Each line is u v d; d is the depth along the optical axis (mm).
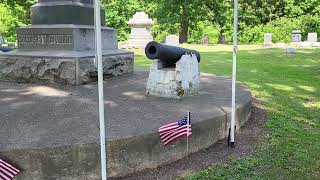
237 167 4586
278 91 9086
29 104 5875
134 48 21078
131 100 6195
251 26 32938
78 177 4086
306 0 33312
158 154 4531
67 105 5809
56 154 3971
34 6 7906
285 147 5293
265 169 4574
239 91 7176
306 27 31703
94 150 4098
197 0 29203
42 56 7371
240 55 17219
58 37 7602
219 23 32219
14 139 4203
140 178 4270
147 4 33188
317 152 5152
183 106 5836
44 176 3979
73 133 4422
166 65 6711
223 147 5203
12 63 7652
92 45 7918
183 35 30750
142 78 8266
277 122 6457
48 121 4941
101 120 3615
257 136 5734
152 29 32000
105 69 7832
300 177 4383
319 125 6453
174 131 4594
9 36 32094
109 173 4219
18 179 3918
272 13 34062
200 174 4379
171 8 29641
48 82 7387
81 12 7793
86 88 7035
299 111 7301
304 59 15945
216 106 5863
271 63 14492
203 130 5035
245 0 32656
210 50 20125
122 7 33250
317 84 10109
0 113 5344
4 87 7160
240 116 6016
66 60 7172
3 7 31266
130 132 4434
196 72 6848
